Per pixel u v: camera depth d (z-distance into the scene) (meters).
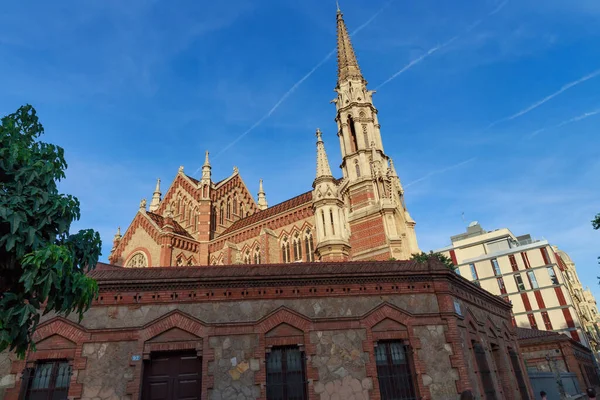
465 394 14.07
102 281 14.97
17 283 10.02
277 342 15.11
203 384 14.09
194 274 15.57
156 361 14.73
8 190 9.94
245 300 15.55
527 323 78.69
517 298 81.31
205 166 60.81
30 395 13.82
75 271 11.31
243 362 14.59
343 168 50.28
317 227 40.56
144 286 15.23
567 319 74.94
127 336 14.51
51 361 14.34
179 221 60.16
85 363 14.00
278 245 47.59
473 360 16.88
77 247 11.75
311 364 14.84
